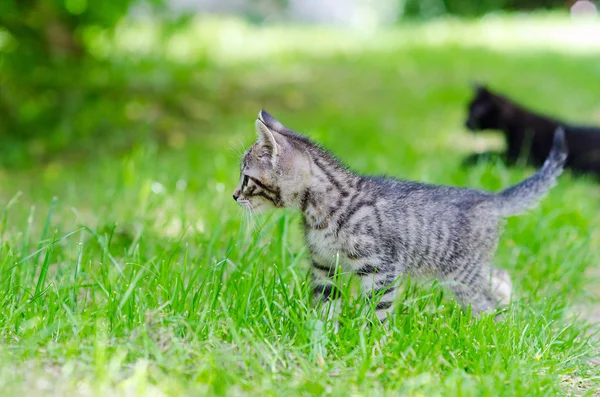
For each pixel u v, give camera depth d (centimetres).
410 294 863
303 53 3234
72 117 2022
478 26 4406
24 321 738
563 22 4525
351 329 741
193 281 794
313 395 633
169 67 2598
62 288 797
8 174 1659
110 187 1388
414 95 2480
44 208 1338
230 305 783
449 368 690
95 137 1919
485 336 749
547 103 2361
